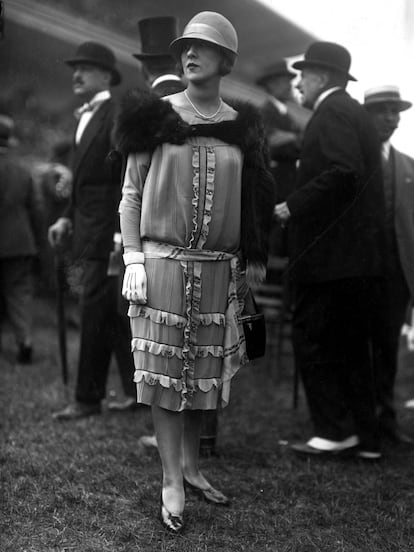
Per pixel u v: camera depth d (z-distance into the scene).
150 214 2.49
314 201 3.11
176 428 2.56
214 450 3.32
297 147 4.34
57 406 4.09
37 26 3.90
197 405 2.56
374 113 3.61
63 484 2.88
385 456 3.41
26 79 4.55
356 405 3.34
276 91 4.65
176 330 2.48
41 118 5.47
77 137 3.89
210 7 3.79
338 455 3.35
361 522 2.65
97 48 3.81
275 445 3.56
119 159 2.79
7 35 3.93
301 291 3.36
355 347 3.33
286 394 4.64
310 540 2.47
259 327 2.65
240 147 2.54
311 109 3.46
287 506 2.77
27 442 3.39
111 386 4.72
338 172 3.07
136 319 2.51
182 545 2.39
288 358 5.46
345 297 3.26
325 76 3.36
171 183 2.46
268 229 2.66
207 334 2.54
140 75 4.14
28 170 5.44
